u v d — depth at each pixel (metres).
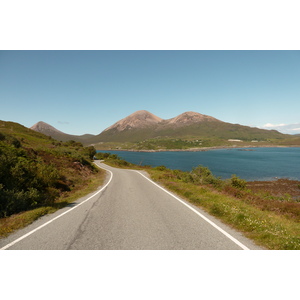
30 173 11.63
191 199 9.90
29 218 6.95
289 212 8.91
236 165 83.44
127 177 22.53
